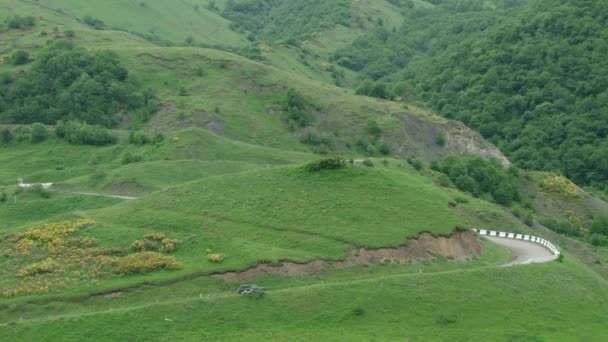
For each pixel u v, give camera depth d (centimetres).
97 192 12388
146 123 17612
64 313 6247
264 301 6512
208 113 17400
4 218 11175
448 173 15188
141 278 6744
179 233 7744
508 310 7150
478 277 7550
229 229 7894
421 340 6356
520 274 7881
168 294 6600
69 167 15050
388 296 6888
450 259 8144
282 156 15225
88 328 5903
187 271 6888
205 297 6475
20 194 12075
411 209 8556
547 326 7038
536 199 15688
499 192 14800
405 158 16188
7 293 6412
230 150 15100
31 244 7369
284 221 8088
